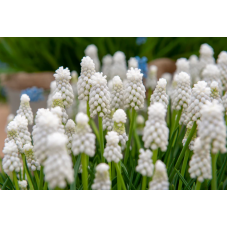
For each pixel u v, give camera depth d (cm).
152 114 44
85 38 139
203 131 41
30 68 153
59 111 48
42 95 99
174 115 60
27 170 53
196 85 49
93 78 50
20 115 53
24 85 111
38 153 42
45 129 41
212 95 53
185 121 55
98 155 59
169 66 122
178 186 53
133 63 75
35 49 147
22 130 52
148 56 148
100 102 50
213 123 40
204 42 145
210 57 89
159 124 43
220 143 40
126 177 53
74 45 141
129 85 53
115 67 87
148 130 43
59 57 147
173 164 57
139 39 137
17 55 152
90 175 52
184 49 152
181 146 61
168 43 151
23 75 115
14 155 47
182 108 56
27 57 154
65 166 39
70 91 53
